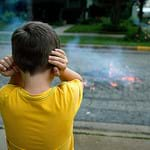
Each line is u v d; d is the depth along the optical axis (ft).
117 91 20.58
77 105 4.50
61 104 4.28
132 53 39.42
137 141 12.66
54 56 4.19
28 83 4.32
